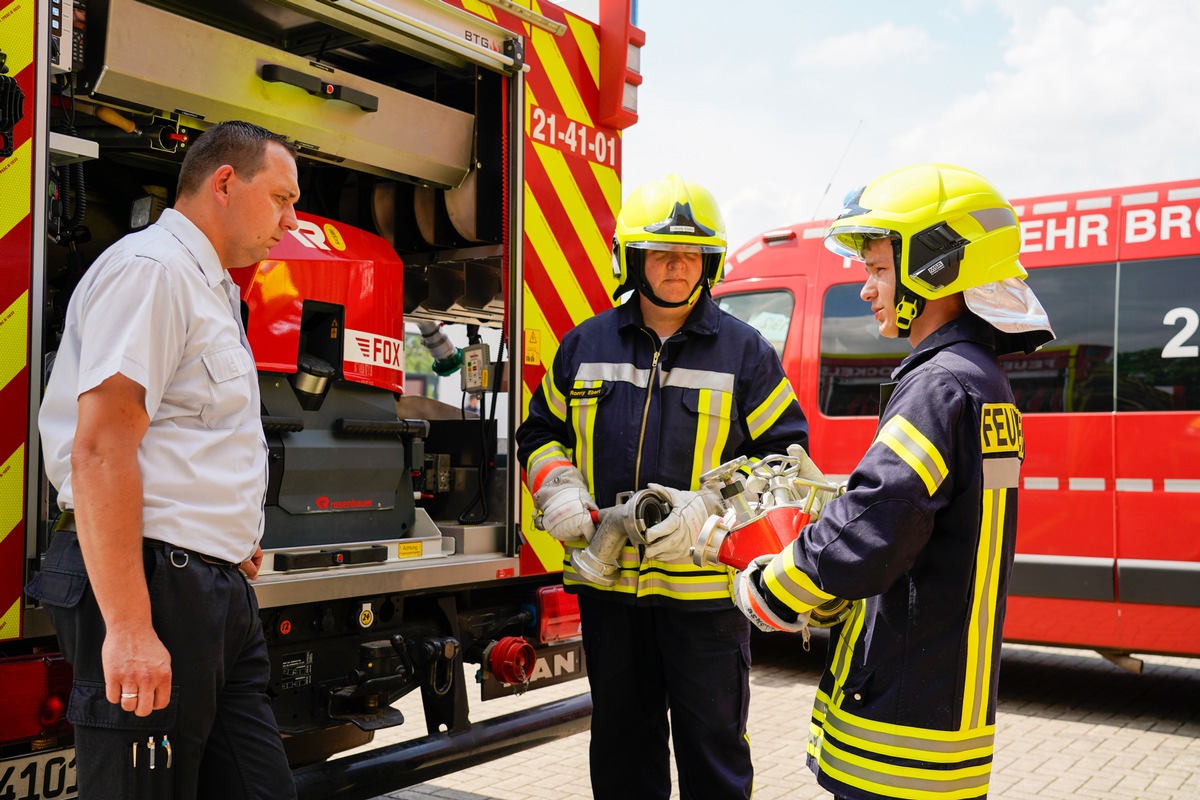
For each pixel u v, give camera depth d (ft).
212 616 6.52
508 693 11.23
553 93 11.58
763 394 9.42
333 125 10.28
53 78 8.44
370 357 10.29
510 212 11.13
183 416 6.64
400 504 10.66
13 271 7.09
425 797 13.29
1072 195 18.80
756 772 14.51
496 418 11.48
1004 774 14.71
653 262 9.15
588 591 9.48
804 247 21.75
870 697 6.04
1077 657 23.40
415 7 10.07
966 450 5.88
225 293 7.12
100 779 6.24
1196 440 17.08
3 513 7.04
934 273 6.20
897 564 5.66
